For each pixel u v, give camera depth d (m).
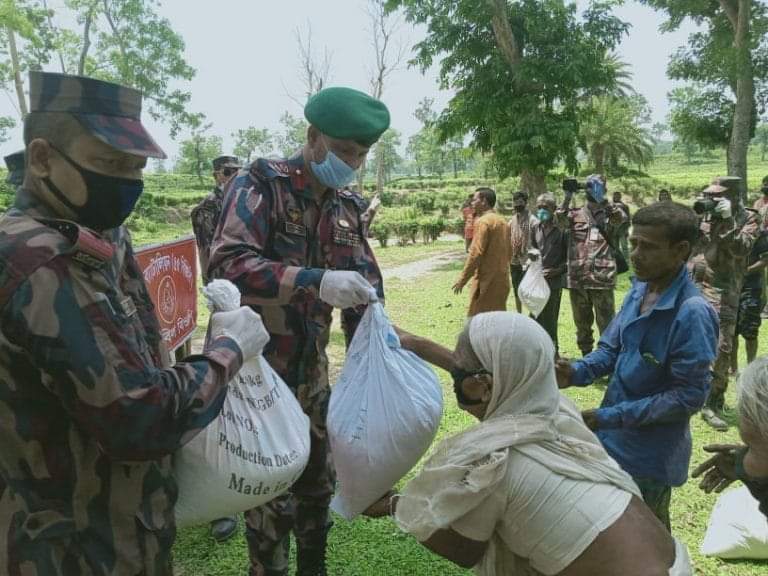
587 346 6.56
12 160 2.10
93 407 1.31
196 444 1.78
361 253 2.82
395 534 3.43
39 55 31.92
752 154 116.31
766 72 16.64
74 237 1.33
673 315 2.38
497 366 1.60
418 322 9.08
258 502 1.91
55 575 1.40
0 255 1.28
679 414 2.32
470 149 17.92
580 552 1.46
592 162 50.75
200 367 1.53
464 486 1.51
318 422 2.71
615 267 6.27
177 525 1.83
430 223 22.69
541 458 1.52
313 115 2.38
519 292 6.71
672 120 21.80
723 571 3.11
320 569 2.87
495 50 15.78
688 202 42.75
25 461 1.38
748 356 6.38
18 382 1.34
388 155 93.00
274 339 2.57
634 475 2.49
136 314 1.59
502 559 1.62
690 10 16.89
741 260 5.03
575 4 15.73
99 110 1.38
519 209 8.54
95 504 1.46
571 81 15.25
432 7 16.11
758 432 1.65
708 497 3.84
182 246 4.42
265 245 2.48
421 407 2.05
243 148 87.00
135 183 1.46
